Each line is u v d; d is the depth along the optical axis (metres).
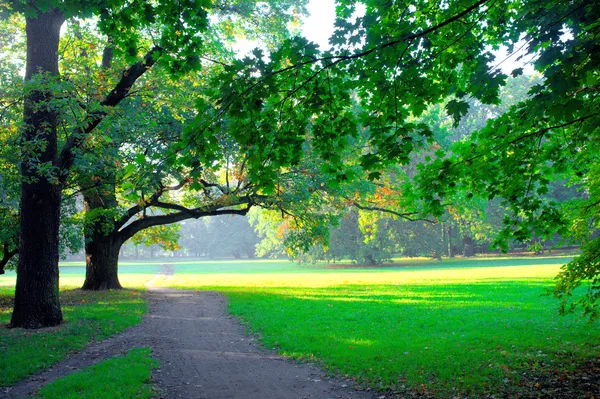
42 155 12.34
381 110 5.05
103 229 19.59
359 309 15.35
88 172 15.30
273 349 10.05
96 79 13.48
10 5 6.05
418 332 11.06
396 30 4.23
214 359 9.30
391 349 9.26
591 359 7.89
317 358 8.96
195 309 16.91
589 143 6.61
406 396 6.55
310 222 21.53
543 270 31.50
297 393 6.99
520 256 55.94
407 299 18.06
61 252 18.73
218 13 17.83
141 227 23.00
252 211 47.78
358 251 50.16
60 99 11.03
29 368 8.31
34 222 12.53
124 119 13.06
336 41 4.87
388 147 5.02
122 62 13.57
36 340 10.55
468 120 53.25
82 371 8.10
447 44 5.43
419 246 51.03
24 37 16.75
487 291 19.89
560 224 6.46
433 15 6.03
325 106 5.04
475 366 7.75
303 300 18.50
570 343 9.24
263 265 64.62
